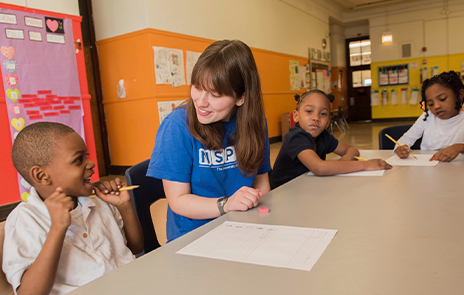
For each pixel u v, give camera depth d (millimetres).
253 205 887
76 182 812
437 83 1748
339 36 10883
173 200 972
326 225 730
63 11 3391
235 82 881
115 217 997
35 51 3156
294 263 557
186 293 490
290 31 7508
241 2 5863
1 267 710
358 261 550
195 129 960
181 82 4621
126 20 4293
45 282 682
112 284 533
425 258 545
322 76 9125
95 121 4621
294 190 1073
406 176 1165
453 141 1788
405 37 10133
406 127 2201
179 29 4586
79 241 835
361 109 11617
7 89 2979
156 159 974
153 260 609
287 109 7477
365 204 870
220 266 567
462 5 9359
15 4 3014
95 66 4598
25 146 770
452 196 886
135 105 4422
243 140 1008
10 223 748
